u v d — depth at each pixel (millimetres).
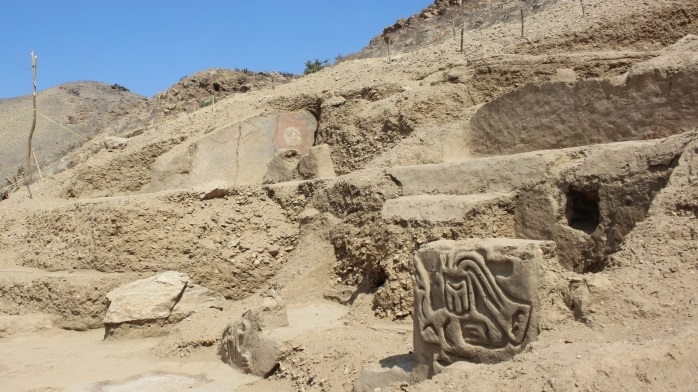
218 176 18688
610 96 10820
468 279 7000
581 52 16312
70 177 21375
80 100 55531
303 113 19906
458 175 11438
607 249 9180
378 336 9508
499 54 17156
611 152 9484
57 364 11453
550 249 7227
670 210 7738
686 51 11164
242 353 10305
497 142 12414
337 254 13148
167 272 13766
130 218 15195
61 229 16375
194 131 20453
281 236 15328
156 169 18859
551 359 5781
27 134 47906
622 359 5562
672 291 6590
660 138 9797
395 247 10938
